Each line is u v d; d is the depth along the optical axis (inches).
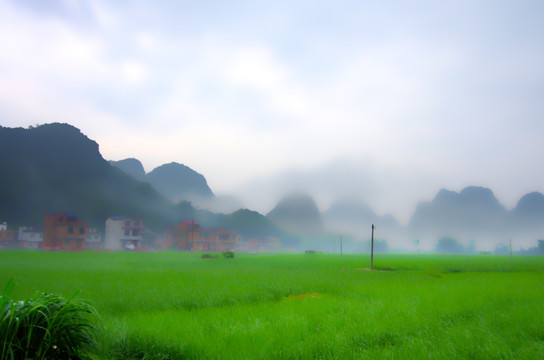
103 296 597.6
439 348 326.0
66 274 972.6
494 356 307.7
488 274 1291.8
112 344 331.6
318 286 816.3
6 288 238.2
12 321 225.6
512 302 582.9
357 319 444.8
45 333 238.2
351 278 1022.4
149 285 749.9
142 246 4020.7
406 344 335.9
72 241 3378.4
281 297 674.2
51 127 5880.9
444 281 940.0
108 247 3769.7
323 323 422.9
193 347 327.6
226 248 4515.3
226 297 615.5
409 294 659.4
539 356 304.8
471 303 558.6
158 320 419.8
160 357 316.5
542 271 1541.6
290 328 394.3
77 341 255.4
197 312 490.6
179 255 2847.0
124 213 5201.8
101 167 6028.5
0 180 4621.1
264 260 2255.2
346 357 309.6
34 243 3779.5
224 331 378.9
